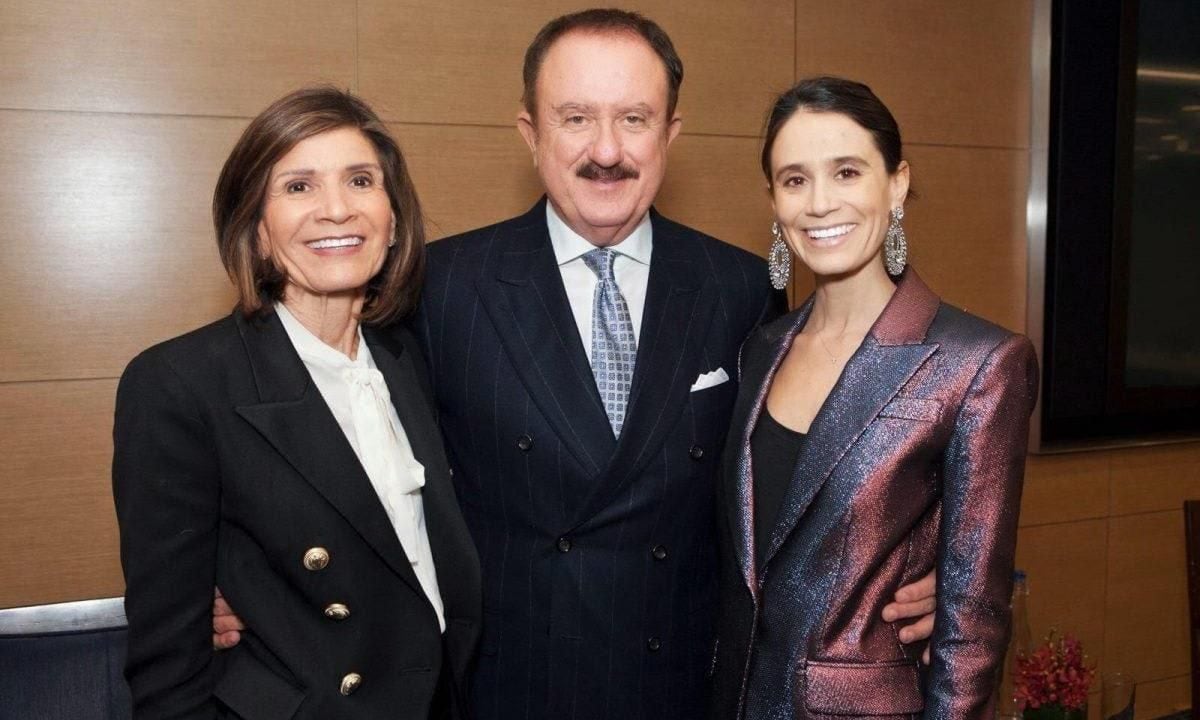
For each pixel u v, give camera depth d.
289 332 1.47
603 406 1.76
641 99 1.71
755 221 3.05
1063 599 3.65
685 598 1.77
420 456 1.55
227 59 2.47
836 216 1.49
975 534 1.36
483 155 2.73
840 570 1.42
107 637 1.74
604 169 1.72
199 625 1.37
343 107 1.47
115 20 2.38
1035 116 3.40
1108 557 3.72
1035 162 3.41
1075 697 1.96
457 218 2.71
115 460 1.36
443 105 2.67
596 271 1.84
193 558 1.36
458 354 1.78
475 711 1.76
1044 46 3.35
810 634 1.42
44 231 2.38
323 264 1.43
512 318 1.77
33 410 2.40
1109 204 3.52
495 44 2.71
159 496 1.34
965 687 1.34
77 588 2.46
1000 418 1.37
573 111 1.71
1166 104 3.57
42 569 2.43
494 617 1.75
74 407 2.43
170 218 2.46
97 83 2.38
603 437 1.72
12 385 2.38
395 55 2.62
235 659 1.43
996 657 1.37
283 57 2.52
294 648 1.38
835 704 1.40
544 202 1.94
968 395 1.38
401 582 1.46
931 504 1.45
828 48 3.11
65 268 2.40
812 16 3.08
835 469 1.43
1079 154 3.45
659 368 1.76
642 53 1.72
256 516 1.37
